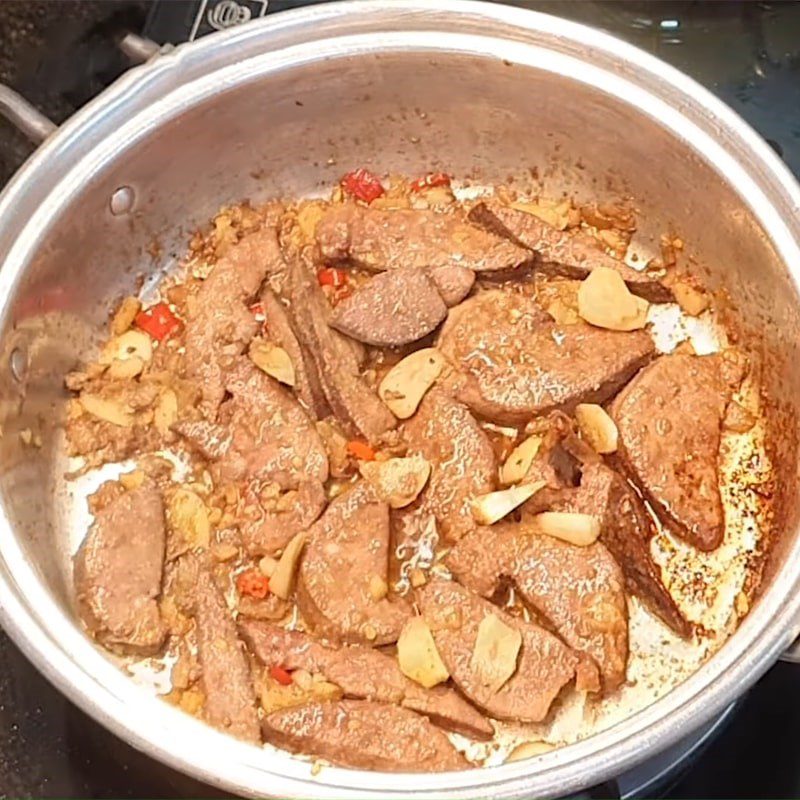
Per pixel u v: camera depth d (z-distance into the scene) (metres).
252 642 0.38
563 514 0.39
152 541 0.40
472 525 0.40
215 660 0.38
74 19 0.48
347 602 0.38
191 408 0.43
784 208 0.39
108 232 0.44
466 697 0.37
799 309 0.38
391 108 0.45
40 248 0.40
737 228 0.41
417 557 0.40
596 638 0.38
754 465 0.42
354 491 0.40
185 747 0.33
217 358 0.43
